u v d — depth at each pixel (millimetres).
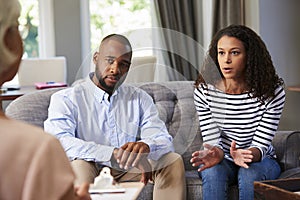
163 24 5398
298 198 1884
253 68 2672
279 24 4359
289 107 4371
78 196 999
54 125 2488
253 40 2686
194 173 2789
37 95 2844
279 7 4352
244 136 2730
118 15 5840
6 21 940
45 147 872
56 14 5809
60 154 886
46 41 5832
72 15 5836
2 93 4117
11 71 974
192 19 5492
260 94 2668
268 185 2012
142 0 5797
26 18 5797
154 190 2502
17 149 868
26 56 5852
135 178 2543
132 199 1765
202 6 5371
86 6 5828
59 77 5273
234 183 2686
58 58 5285
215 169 2602
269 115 2689
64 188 860
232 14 4730
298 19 4387
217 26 4902
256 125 2723
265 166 2641
